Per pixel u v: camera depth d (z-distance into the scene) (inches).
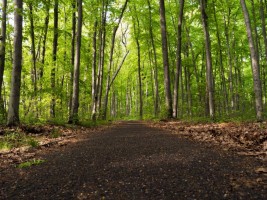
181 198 109.0
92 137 378.6
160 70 1549.0
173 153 208.5
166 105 827.4
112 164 179.0
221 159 177.8
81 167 174.2
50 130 449.1
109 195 116.7
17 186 135.9
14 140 337.1
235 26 1104.8
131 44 1590.8
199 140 290.8
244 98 1228.5
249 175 136.7
